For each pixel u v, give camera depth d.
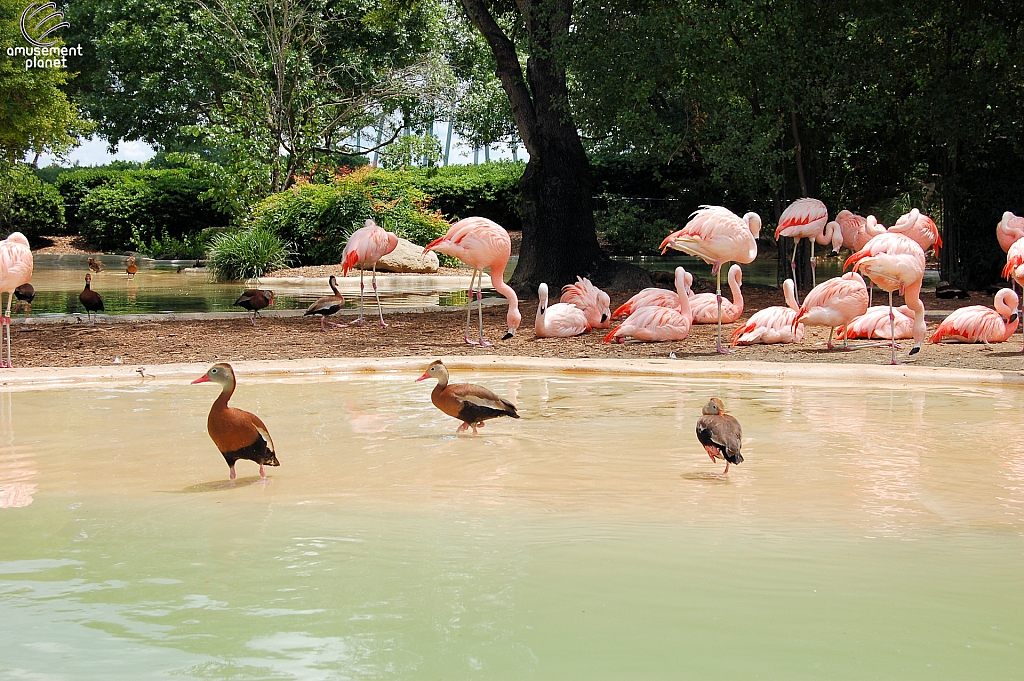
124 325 14.48
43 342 12.61
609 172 34.78
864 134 20.53
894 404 8.29
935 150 20.52
